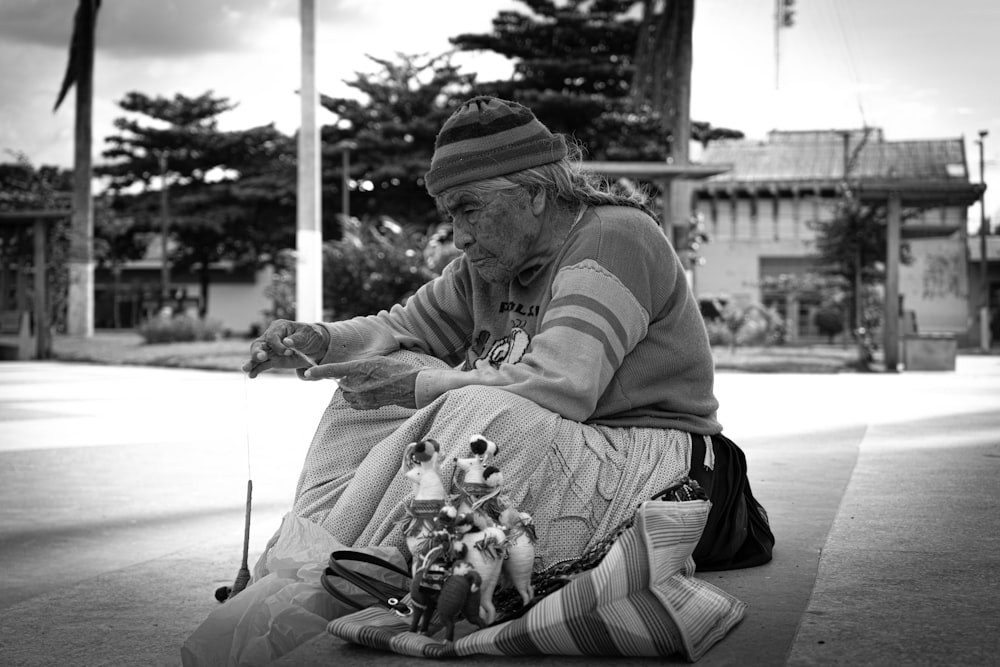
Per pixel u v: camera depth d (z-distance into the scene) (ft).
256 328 129.08
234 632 6.82
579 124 119.03
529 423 7.38
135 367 64.34
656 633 6.63
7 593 9.37
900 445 19.94
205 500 14.76
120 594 9.07
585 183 8.64
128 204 165.99
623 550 6.73
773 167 148.66
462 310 9.52
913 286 145.38
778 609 7.88
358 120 139.95
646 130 115.03
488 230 8.17
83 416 29.43
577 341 7.68
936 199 60.59
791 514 12.10
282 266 142.41
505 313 8.91
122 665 7.01
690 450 8.46
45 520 13.21
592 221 8.23
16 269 86.28
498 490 6.86
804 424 25.05
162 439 23.21
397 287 68.85
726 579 8.87
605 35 121.19
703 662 6.65
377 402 7.90
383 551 7.41
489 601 6.81
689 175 60.49
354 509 7.68
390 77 136.15
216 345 76.69
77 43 94.89
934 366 60.03
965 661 6.61
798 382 47.14
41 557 10.98
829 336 127.95
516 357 8.45
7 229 77.77
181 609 8.52
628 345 7.98
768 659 6.71
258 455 20.21
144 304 197.98
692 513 7.01
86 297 96.32
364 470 7.71
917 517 11.83
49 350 74.43
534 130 8.18
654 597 6.70
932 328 144.87
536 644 6.69
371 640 6.91
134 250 176.14
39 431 25.07
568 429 7.66
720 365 60.70
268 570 7.69
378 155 136.98
